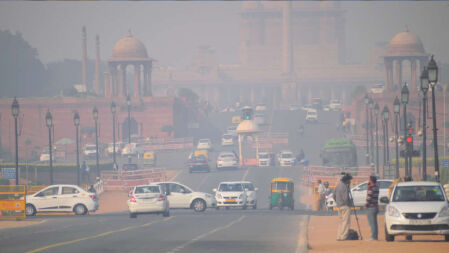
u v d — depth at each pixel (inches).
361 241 2829.7
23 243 2797.7
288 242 2741.1
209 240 2839.6
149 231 3366.1
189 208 5393.7
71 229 3602.4
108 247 2561.5
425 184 2876.5
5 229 3791.8
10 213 4982.8
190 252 2373.3
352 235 2918.3
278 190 5802.2
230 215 4822.8
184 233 3223.4
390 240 2787.9
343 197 2878.9
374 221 2883.9
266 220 4212.6
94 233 3270.2
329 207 5511.8
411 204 2751.0
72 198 5152.6
